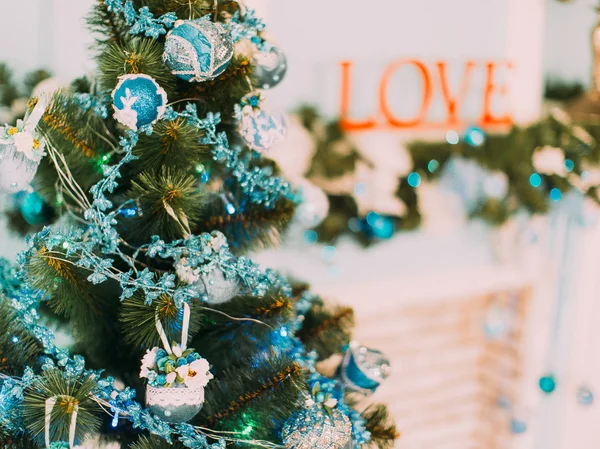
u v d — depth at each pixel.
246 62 1.58
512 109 2.65
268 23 2.19
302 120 2.21
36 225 1.86
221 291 1.57
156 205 1.54
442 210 2.46
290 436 1.55
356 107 2.33
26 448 1.58
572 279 3.08
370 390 1.75
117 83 1.51
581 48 2.93
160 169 1.57
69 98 1.60
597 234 3.09
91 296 1.61
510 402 3.07
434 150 2.34
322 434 1.55
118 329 1.66
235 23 1.58
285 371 1.58
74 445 1.54
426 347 2.93
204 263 1.56
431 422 3.00
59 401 1.49
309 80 2.27
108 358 1.69
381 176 2.32
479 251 2.81
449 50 2.49
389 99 2.39
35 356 1.61
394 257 2.59
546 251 2.97
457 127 2.50
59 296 1.57
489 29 2.56
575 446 3.29
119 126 1.63
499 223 2.47
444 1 2.45
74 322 1.62
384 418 1.77
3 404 1.53
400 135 2.40
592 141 2.65
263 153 1.81
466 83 2.50
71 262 1.52
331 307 1.87
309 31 2.24
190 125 1.56
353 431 1.64
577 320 3.14
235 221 1.70
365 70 2.33
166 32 1.54
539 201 2.45
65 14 2.07
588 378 3.25
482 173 2.36
